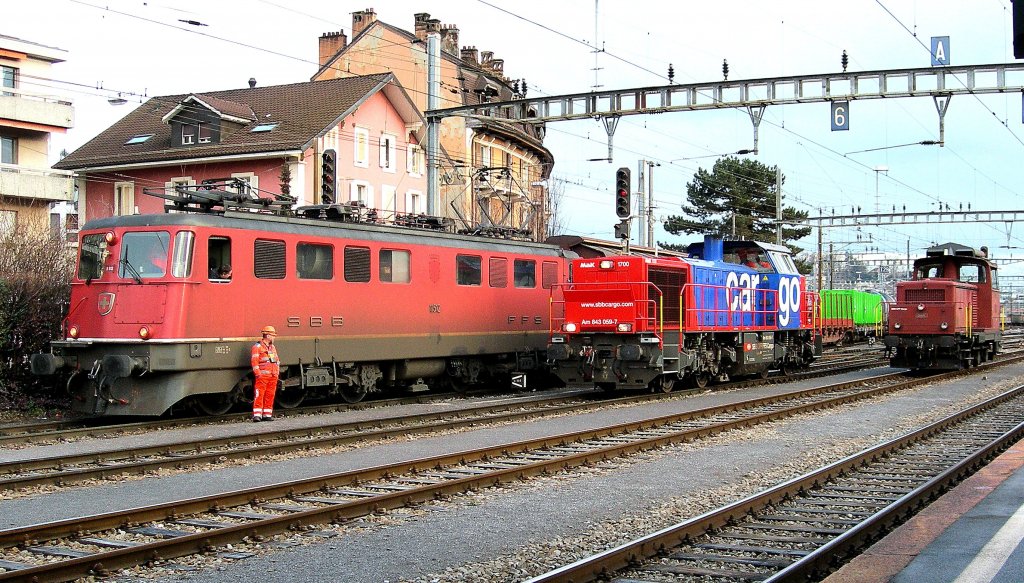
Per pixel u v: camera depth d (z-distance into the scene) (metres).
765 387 24.70
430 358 21.42
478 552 8.31
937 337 29.06
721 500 10.55
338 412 18.56
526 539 8.77
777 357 26.97
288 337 17.94
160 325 16.14
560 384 26.12
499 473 11.23
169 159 39.53
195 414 17.86
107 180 41.81
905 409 19.66
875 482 11.60
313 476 11.69
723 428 15.76
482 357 23.06
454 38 51.66
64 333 17.30
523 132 52.00
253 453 12.98
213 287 16.67
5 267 18.94
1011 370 31.36
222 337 16.78
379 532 8.96
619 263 21.16
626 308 20.97
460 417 17.75
